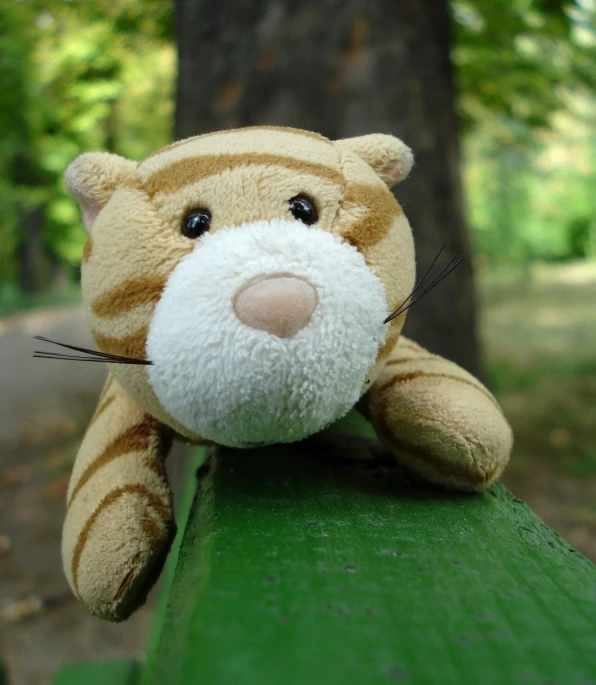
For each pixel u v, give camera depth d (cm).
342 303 16
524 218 334
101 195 19
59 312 270
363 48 49
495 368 151
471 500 20
